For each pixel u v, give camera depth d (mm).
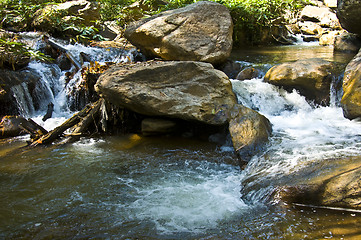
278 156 4098
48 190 3805
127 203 3449
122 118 5926
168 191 3699
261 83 6281
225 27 7035
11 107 6586
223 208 3297
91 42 9781
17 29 9750
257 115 5074
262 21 10734
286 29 12039
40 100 7121
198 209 3293
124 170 4328
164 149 5066
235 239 2744
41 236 2881
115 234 2895
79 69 7629
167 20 6766
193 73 5562
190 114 5250
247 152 4465
